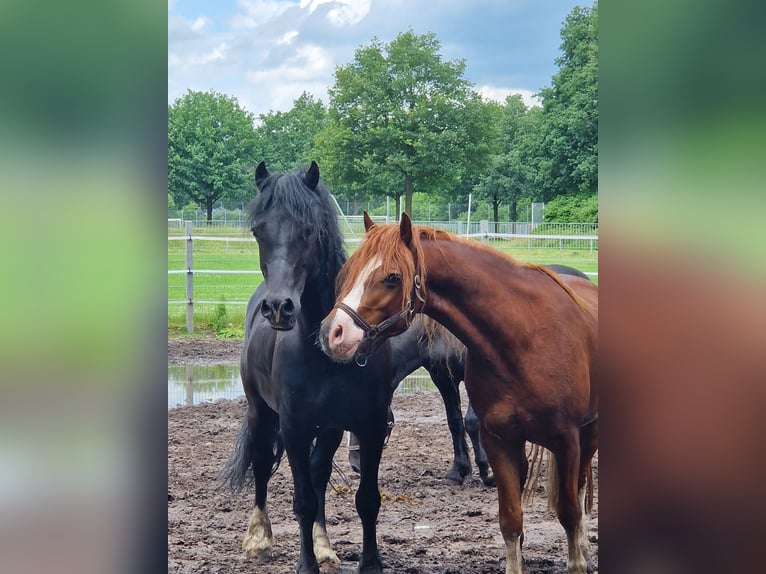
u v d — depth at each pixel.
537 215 34.72
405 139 28.25
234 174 32.97
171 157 32.59
